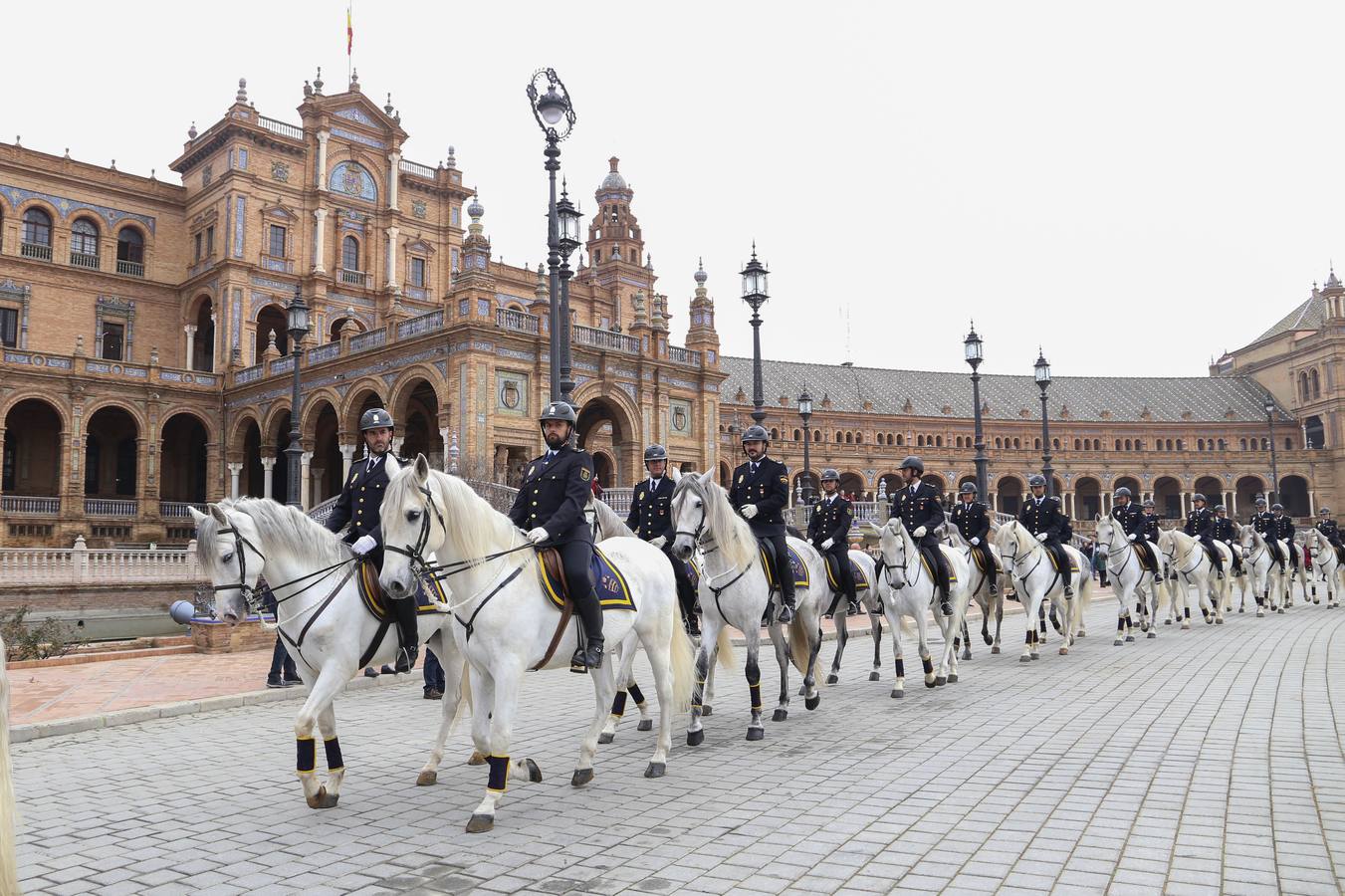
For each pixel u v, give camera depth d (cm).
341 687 779
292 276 5653
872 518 3744
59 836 706
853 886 574
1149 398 10450
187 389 5272
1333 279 9756
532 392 3988
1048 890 563
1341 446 9350
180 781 880
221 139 5594
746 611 1038
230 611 751
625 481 4322
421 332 4016
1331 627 2220
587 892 574
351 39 6053
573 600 800
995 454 9650
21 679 1524
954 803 752
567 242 2038
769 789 809
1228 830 673
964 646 1859
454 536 728
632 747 999
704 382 4750
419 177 6291
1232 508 9719
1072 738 996
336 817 746
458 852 655
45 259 5403
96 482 5478
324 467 5038
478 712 791
